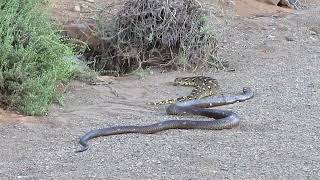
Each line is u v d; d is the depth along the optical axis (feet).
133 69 45.75
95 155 27.32
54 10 51.34
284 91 39.14
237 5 66.95
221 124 31.42
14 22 36.19
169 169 25.52
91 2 55.72
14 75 34.01
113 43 46.34
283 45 53.26
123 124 32.14
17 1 36.83
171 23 45.96
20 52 34.83
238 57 48.98
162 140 29.58
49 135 30.32
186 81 40.83
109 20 47.11
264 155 27.32
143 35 45.91
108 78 42.65
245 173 25.08
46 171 25.34
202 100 36.14
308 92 38.86
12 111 33.65
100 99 37.19
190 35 45.88
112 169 25.48
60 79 37.37
